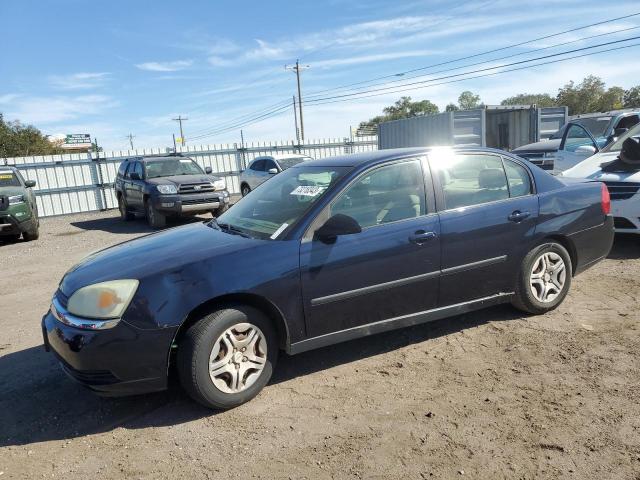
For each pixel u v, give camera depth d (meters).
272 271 3.49
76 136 65.44
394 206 4.02
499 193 4.48
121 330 3.19
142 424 3.37
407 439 3.01
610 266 6.29
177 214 12.86
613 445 2.84
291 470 2.80
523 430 3.03
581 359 3.88
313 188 4.01
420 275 4.02
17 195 11.88
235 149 22.42
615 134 10.08
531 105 18.95
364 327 3.89
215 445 3.08
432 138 19.48
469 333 4.51
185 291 3.29
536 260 4.62
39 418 3.54
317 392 3.65
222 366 3.40
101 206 20.02
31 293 7.11
